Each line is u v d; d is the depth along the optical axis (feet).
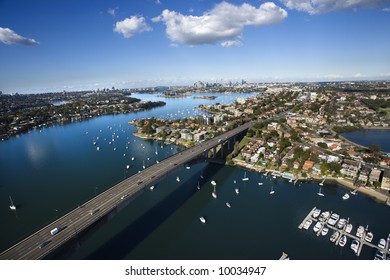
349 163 622.13
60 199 537.65
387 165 631.15
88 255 357.82
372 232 392.88
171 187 579.07
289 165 647.56
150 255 355.77
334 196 514.68
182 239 389.39
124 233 408.67
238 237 391.65
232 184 585.22
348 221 419.74
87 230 316.40
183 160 570.46
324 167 602.44
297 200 501.97
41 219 463.01
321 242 374.02
